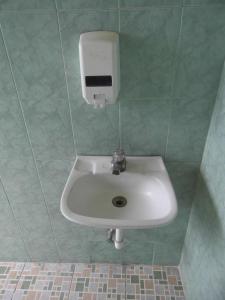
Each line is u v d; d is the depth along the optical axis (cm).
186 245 142
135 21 84
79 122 107
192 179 122
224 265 92
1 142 114
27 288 150
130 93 99
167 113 103
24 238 151
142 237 145
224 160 92
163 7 81
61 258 160
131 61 92
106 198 110
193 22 84
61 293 146
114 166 105
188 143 111
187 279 140
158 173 107
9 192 131
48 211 138
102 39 81
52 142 113
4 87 99
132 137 110
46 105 103
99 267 159
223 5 81
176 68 93
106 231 143
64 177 124
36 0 81
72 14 83
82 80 87
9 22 85
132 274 155
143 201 107
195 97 99
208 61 91
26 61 93
